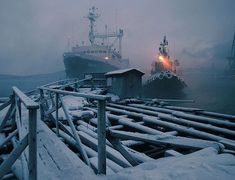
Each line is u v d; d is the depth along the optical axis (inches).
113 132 134.0
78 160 149.8
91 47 2329.0
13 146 216.2
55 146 180.9
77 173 127.2
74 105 423.2
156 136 136.5
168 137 138.5
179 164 108.2
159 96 1684.3
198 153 123.0
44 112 303.6
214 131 261.4
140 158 169.9
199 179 92.1
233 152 140.9
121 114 402.0
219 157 115.8
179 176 95.5
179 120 301.7
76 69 2201.0
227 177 93.0
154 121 302.0
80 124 303.0
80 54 2172.7
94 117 337.7
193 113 406.3
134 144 225.8
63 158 153.2
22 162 142.0
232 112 1299.2
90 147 214.5
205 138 231.5
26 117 312.3
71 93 170.6
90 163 157.4
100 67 2197.3
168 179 93.9
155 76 1679.4
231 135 245.1
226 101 1707.7
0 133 267.4
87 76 877.8
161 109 410.9
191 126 286.8
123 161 160.4
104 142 127.3
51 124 297.1
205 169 101.1
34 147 93.6
